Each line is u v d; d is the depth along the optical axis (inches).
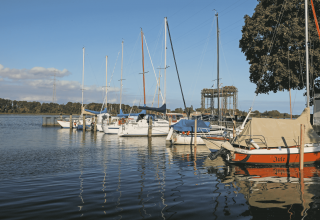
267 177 464.4
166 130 1368.1
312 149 567.8
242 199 338.6
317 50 986.1
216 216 280.2
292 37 1024.9
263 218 275.3
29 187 390.9
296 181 434.6
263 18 1099.9
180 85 1127.0
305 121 590.2
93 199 333.7
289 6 1029.8
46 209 295.3
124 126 1336.1
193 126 994.1
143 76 1421.0
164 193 363.9
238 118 1497.3
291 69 1040.8
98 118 1774.1
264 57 1058.1
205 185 409.4
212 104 2041.1
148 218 272.1
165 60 1331.2
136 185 407.2
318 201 330.0
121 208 301.3
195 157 705.0
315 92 1082.7
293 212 292.7
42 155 726.5
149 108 1127.0
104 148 890.7
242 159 569.9
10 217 270.5
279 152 559.8
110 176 470.9
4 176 466.0
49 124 2359.7
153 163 610.2
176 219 270.8
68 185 404.5
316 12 1045.2
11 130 1819.6
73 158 676.7
